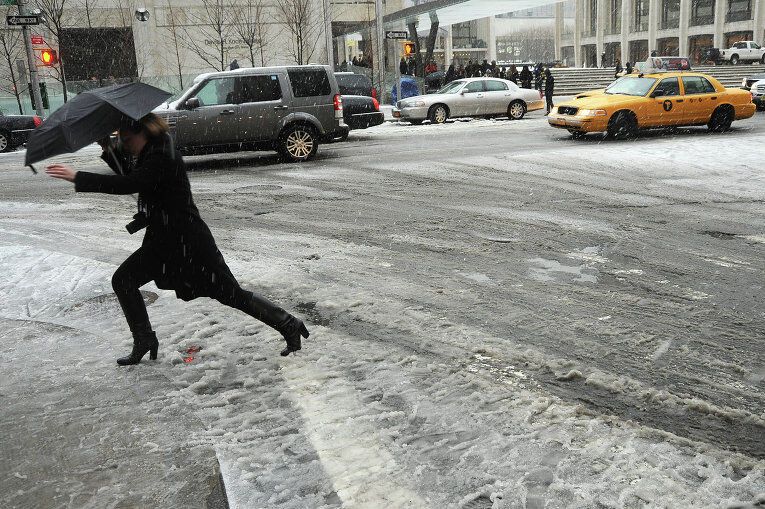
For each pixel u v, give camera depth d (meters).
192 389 3.74
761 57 55.72
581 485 2.78
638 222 7.75
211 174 12.15
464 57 88.75
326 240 7.21
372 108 17.38
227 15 33.09
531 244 6.89
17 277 5.95
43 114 20.94
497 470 2.90
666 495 2.71
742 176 10.64
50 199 10.02
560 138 16.83
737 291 5.34
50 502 2.71
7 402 3.58
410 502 2.70
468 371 3.95
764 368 3.96
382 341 4.41
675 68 46.00
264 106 13.09
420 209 8.73
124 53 32.34
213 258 3.66
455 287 5.55
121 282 3.83
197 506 2.68
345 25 41.00
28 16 19.39
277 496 2.74
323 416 3.41
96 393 3.68
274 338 4.47
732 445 3.13
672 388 3.72
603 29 89.94
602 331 4.55
